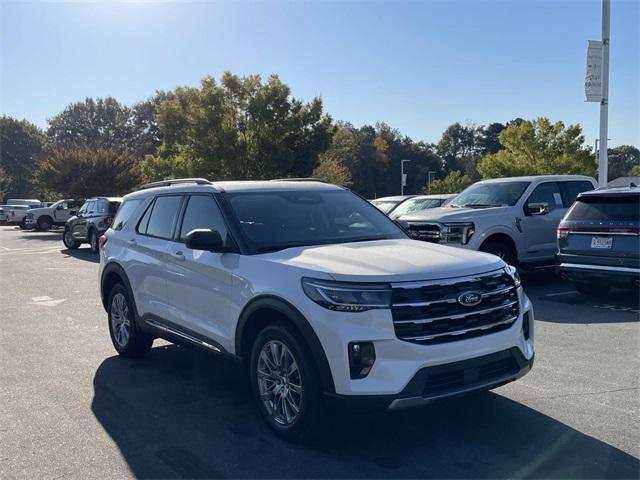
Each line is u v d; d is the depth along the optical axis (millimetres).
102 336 8047
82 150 37500
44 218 36406
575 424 4664
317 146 29547
